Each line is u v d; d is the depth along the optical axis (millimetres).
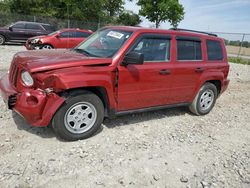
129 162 3273
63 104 3404
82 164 3125
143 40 4020
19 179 2746
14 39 16375
